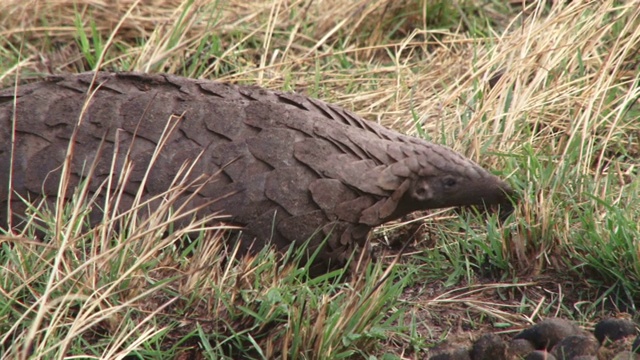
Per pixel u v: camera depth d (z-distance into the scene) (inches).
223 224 254.8
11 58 389.1
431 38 430.0
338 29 419.5
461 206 295.3
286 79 370.3
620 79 371.6
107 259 229.6
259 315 237.6
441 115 349.7
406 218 304.3
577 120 346.3
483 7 442.0
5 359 217.2
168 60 386.3
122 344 232.2
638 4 374.0
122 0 420.5
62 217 246.2
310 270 267.3
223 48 409.4
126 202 252.2
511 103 349.1
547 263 284.2
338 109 270.7
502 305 272.2
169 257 249.9
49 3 418.9
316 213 255.3
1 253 252.7
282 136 256.4
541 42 365.4
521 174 322.0
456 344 250.5
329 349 231.8
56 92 264.2
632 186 309.3
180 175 252.8
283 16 424.8
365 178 258.7
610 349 233.9
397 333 250.4
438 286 281.7
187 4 390.6
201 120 257.8
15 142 255.8
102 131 256.4
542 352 229.9
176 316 240.5
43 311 209.5
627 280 268.8
